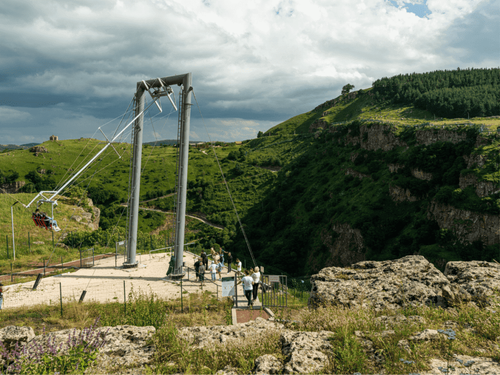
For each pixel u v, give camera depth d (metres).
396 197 95.56
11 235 38.47
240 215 137.12
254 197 149.50
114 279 23.23
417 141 101.62
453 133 89.00
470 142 83.94
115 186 138.25
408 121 122.38
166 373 4.42
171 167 170.00
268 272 98.56
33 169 144.88
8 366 4.14
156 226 115.31
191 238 118.69
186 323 12.80
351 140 140.00
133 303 15.40
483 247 68.44
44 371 3.96
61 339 4.91
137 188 27.33
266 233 123.88
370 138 124.00
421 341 4.49
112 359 4.78
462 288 7.36
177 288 20.45
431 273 8.38
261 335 5.68
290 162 178.38
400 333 4.82
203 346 5.27
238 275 21.62
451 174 82.75
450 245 73.12
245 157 198.62
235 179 166.75
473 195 73.31
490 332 4.65
